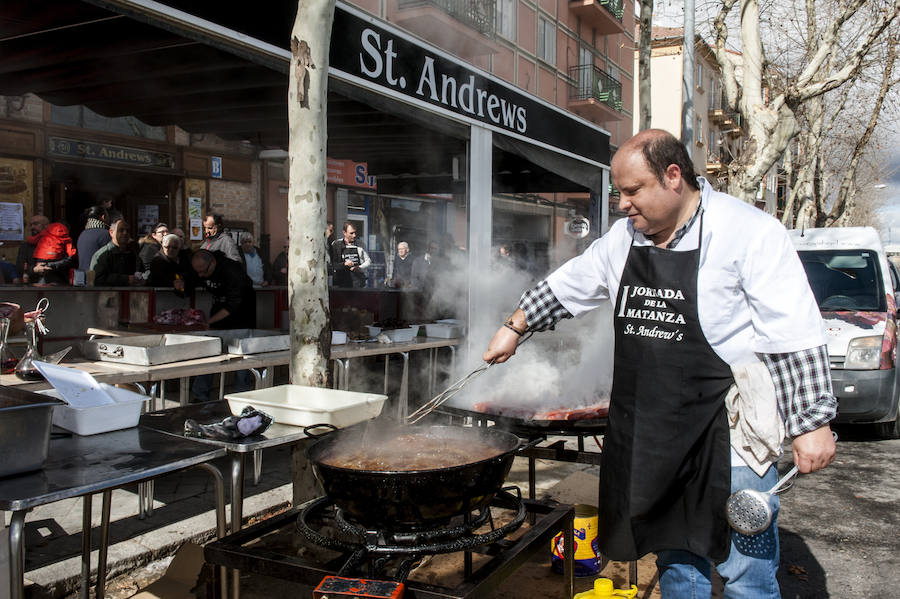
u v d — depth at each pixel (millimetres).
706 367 1825
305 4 3068
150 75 5000
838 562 3465
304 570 1691
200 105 6062
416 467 1853
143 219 11242
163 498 3914
